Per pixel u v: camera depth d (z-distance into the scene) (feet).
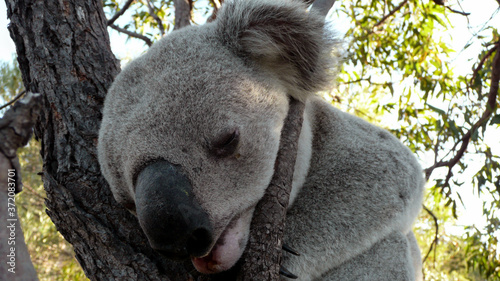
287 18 1.44
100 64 1.50
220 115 1.26
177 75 1.29
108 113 1.30
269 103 1.36
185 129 1.23
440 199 3.04
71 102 1.44
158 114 1.24
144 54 1.40
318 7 1.68
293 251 1.40
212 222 1.22
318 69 1.47
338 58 1.49
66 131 1.40
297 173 1.46
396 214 1.49
